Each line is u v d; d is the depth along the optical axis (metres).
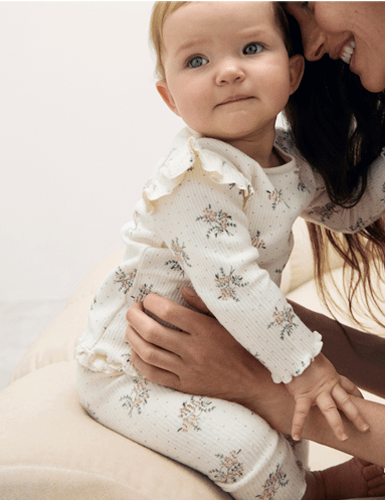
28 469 0.66
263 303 0.72
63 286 2.53
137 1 2.27
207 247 0.73
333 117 0.88
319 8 0.72
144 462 0.72
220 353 0.76
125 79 2.33
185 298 0.81
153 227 0.83
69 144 2.39
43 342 1.18
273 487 0.73
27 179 2.43
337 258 1.58
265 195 0.79
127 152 2.41
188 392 0.78
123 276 0.85
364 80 0.77
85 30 2.27
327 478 0.86
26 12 2.25
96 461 0.69
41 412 0.81
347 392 0.76
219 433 0.73
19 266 2.50
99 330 0.85
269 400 0.77
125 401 0.80
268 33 0.73
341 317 1.31
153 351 0.76
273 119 0.82
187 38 0.72
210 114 0.74
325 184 0.90
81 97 2.34
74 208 2.46
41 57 2.30
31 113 2.36
